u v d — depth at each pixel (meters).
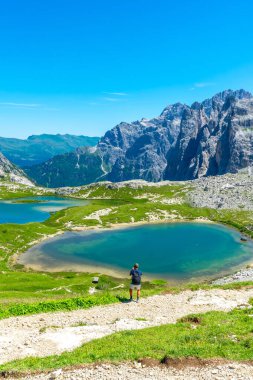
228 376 21.03
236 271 117.06
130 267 123.94
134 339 28.95
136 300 44.19
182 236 177.75
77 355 26.31
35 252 144.12
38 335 32.72
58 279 104.94
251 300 42.62
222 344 26.44
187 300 43.91
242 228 195.50
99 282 103.44
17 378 23.20
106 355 25.19
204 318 34.69
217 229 197.88
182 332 30.31
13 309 40.94
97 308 41.47
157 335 29.69
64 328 34.38
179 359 23.45
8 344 30.91
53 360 25.89
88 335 32.12
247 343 26.14
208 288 50.41
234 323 32.59
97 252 144.25
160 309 40.16
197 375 21.50
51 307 41.97
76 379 22.05
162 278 109.81
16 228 172.62
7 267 123.38
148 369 22.75
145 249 149.25
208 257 136.38
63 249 149.12
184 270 118.88
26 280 100.31
